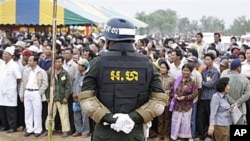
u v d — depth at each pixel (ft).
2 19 38.75
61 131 32.42
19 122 32.78
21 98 31.42
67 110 31.12
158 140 30.19
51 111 18.52
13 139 30.42
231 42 52.80
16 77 31.53
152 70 12.69
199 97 29.30
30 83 30.76
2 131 32.50
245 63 30.60
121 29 12.44
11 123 32.07
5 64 31.89
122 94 12.31
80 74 30.35
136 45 41.39
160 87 12.67
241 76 25.63
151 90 12.69
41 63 31.81
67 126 31.12
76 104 30.68
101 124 12.53
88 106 12.18
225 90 22.62
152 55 35.22
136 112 12.30
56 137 31.04
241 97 25.23
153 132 30.89
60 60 30.55
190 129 28.99
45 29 66.74
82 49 37.88
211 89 29.04
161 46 48.49
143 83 12.46
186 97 28.58
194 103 29.22
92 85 12.37
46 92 31.01
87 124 30.94
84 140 30.14
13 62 31.83
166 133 29.91
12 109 31.86
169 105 29.27
